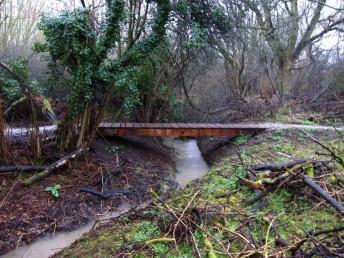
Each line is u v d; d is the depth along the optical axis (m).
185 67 12.46
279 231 3.75
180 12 11.04
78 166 7.05
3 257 4.60
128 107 8.97
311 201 4.37
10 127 7.91
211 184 5.36
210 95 15.73
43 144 7.19
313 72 15.70
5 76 8.66
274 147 7.50
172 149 10.78
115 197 6.36
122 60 7.32
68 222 5.48
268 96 14.04
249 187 4.84
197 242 3.57
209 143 10.74
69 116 7.11
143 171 7.69
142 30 8.99
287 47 14.23
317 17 13.88
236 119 12.35
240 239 3.54
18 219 5.25
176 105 12.41
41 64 13.26
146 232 3.92
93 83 7.00
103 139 8.72
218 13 11.44
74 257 3.87
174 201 4.78
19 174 6.36
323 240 3.38
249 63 14.91
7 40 14.51
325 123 10.76
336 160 4.93
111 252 3.68
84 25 6.43
